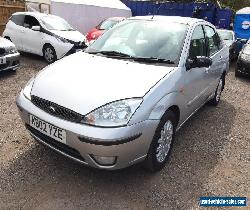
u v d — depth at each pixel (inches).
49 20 372.5
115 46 154.9
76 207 109.1
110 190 119.9
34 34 362.6
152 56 144.0
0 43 263.9
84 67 134.1
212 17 689.6
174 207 114.0
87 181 124.2
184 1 919.0
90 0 608.1
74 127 108.3
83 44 343.9
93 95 112.8
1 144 148.3
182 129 186.1
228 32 503.2
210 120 205.6
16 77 277.9
